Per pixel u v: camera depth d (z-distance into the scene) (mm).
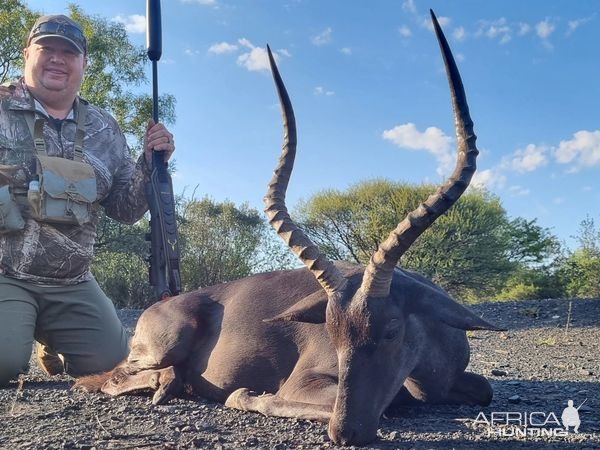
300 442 1103
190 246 5992
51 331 1706
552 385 1665
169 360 1510
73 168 1636
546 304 3877
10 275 1604
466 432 1182
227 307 1531
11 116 1626
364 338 1120
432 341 1334
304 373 1324
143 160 1765
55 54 1653
